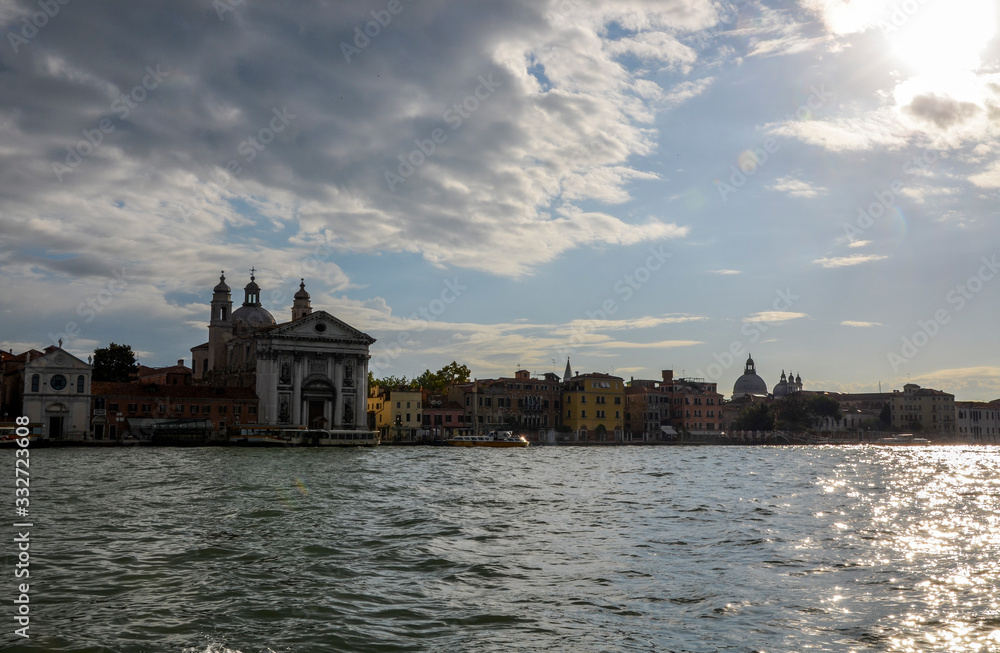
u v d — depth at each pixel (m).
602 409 187.00
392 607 19.41
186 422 127.69
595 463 87.06
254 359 143.38
